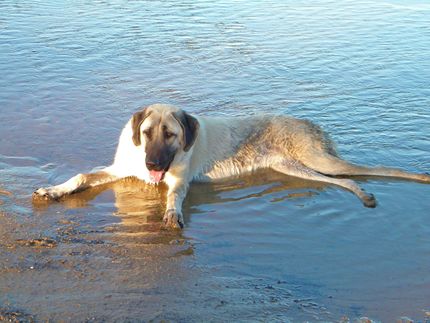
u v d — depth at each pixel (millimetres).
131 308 2799
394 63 5418
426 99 4703
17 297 2814
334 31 6457
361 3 8156
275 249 3201
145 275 2977
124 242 3180
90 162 3812
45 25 6250
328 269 3090
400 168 3857
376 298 2938
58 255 3057
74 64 5160
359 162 3918
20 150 3875
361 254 3189
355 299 2928
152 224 3338
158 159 3502
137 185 3686
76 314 2754
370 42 6020
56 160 3805
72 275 2945
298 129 3943
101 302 2816
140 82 4859
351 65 5355
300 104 4590
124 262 3045
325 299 2918
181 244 3195
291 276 3039
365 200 3557
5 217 3283
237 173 3855
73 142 3994
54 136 4043
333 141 3996
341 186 3719
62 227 3252
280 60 5426
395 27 6711
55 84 4766
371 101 4660
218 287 2939
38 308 2770
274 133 3934
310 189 3701
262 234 3305
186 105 4508
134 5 7527
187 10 7309
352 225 3391
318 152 3867
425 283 3025
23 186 3545
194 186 3732
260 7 7672
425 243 3270
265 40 5984
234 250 3180
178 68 5164
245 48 5695
